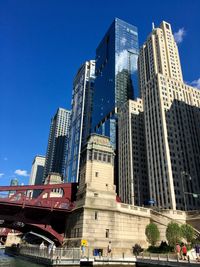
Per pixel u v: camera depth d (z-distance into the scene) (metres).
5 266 46.16
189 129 151.75
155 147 142.25
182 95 160.75
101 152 68.75
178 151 138.38
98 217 57.66
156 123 146.25
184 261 34.47
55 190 118.75
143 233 60.81
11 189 63.19
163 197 127.12
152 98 155.88
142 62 198.62
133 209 62.50
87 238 54.62
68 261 42.59
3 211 65.12
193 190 132.38
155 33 194.75
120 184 165.38
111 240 55.91
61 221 69.94
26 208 62.84
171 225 50.62
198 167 143.00
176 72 180.25
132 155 162.12
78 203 62.22
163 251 46.91
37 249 55.81
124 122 180.12
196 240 49.66
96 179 64.25
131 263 44.19
